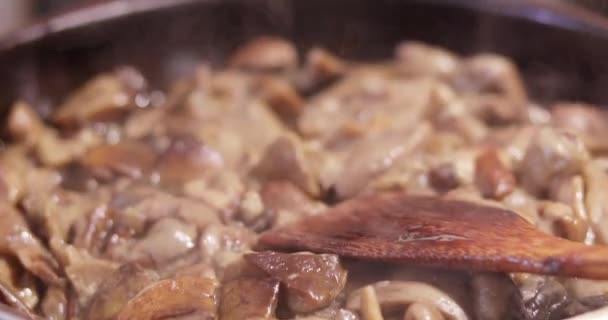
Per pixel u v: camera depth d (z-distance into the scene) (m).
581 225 0.44
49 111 0.58
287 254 0.42
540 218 0.44
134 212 0.46
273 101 0.57
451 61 0.59
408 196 0.45
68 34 0.57
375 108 0.56
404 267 0.43
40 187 0.51
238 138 0.53
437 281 0.42
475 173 0.47
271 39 0.61
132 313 0.41
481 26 0.59
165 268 0.44
